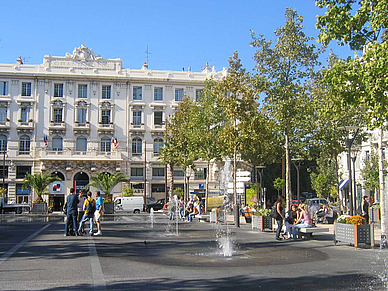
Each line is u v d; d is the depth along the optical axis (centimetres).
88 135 5900
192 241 1625
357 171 4528
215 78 6191
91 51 6041
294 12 2514
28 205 4803
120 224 2714
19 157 5681
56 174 5741
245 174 2517
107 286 795
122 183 5869
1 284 807
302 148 3250
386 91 1439
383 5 1388
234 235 1894
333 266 1045
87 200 1852
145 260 1123
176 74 6209
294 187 7519
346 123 3019
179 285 808
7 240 1630
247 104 2700
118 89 6028
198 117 4175
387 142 3619
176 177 6109
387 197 1962
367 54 1382
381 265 1062
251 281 852
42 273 922
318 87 2961
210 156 4162
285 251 1330
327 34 1516
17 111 5744
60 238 1712
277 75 2538
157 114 6125
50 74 5822
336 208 3991
